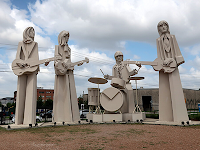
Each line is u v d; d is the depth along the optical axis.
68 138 8.00
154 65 13.24
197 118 14.62
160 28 13.41
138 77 15.59
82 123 13.52
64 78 14.55
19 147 6.49
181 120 12.21
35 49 13.29
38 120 18.23
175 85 12.68
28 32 13.20
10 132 10.08
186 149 5.80
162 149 5.86
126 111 15.93
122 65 16.22
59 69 13.61
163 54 13.25
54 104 14.20
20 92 13.07
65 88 14.40
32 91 12.84
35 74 13.33
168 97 13.23
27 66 12.79
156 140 7.21
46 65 13.27
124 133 9.02
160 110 13.26
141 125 12.23
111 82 14.99
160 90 13.46
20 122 12.93
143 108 39.84
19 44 13.19
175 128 10.45
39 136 8.65
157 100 39.06
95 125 12.73
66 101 14.20
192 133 8.71
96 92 16.55
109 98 14.74
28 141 7.52
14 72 12.96
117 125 12.47
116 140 7.36
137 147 6.16
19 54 13.05
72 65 14.64
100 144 6.70
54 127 11.88
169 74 12.98
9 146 6.67
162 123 12.45
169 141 7.00
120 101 14.42
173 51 13.09
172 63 12.69
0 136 8.87
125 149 5.94
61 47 14.76
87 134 8.97
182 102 12.49
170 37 13.23
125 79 16.09
